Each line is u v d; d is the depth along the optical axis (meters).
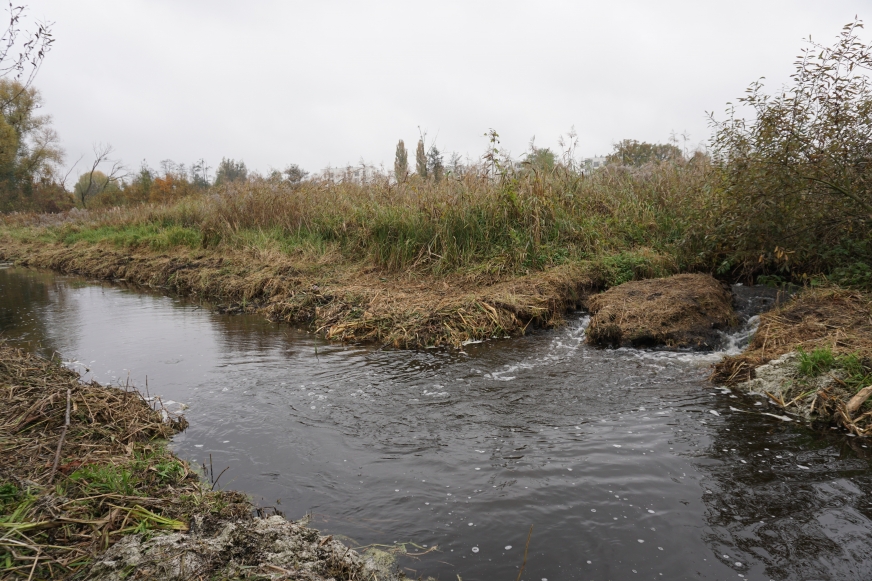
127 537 2.85
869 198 7.27
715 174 8.98
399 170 14.20
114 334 8.41
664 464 3.91
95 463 3.70
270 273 11.08
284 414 5.04
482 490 3.64
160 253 15.67
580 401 5.16
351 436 4.53
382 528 3.25
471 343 7.42
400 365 6.46
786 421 4.61
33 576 2.57
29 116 30.09
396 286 9.80
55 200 37.56
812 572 2.78
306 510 3.46
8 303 11.37
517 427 4.61
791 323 6.46
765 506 3.36
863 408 4.50
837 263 7.73
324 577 2.63
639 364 6.30
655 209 11.24
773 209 7.64
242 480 3.85
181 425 4.79
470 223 10.60
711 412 4.83
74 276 16.47
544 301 8.38
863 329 5.81
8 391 4.86
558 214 10.75
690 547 3.02
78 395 4.90
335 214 13.23
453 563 2.93
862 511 3.26
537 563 2.92
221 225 15.00
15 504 3.07
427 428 4.64
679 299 7.61
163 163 39.53
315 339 7.90
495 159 11.18
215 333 8.39
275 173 16.72
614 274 9.23
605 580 2.79
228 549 2.76
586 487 3.63
